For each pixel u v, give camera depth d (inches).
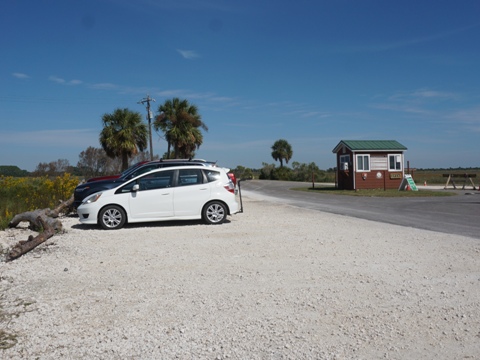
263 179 2496.3
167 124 1471.5
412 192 1105.4
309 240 404.5
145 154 1792.6
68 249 378.6
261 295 243.9
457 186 1482.5
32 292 257.9
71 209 657.0
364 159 1285.7
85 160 1596.9
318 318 209.0
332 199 938.1
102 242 412.5
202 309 224.1
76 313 222.1
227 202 528.4
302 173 2298.2
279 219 562.6
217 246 383.2
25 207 640.4
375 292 244.7
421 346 178.4
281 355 172.6
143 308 227.3
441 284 257.3
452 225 499.8
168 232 468.8
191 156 1529.3
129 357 173.6
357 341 183.8
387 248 361.4
